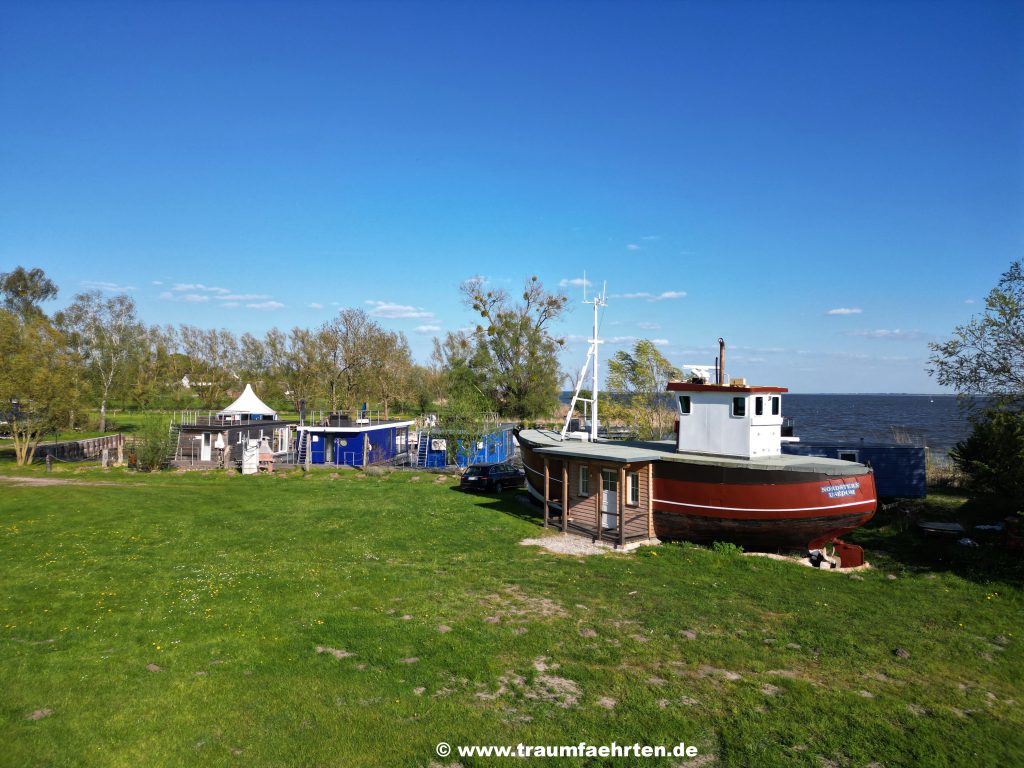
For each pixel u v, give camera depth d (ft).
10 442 177.58
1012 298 64.03
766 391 69.15
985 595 52.54
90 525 72.28
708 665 37.63
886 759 28.48
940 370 68.64
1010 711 33.35
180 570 54.24
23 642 37.86
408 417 262.06
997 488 78.89
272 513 82.79
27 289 269.64
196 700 31.40
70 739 27.53
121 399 249.14
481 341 208.23
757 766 27.40
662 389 158.40
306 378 243.81
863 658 39.24
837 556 62.90
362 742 28.40
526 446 97.30
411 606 46.29
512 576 54.80
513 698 32.81
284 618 42.91
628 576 55.47
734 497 63.72
